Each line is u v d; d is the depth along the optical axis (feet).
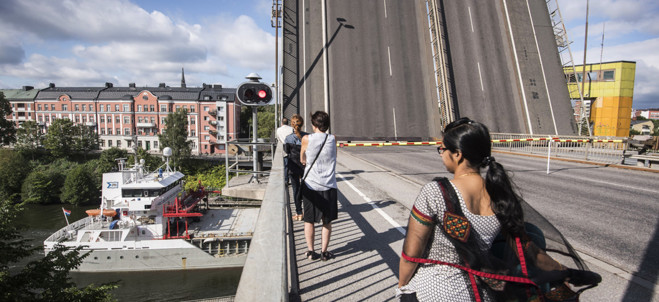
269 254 4.21
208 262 98.63
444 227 4.80
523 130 77.05
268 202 6.77
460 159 5.23
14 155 191.01
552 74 78.13
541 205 22.86
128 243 96.02
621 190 27.96
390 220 18.65
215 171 222.89
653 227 18.01
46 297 33.86
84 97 309.01
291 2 75.87
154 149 307.58
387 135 76.54
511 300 4.82
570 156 52.90
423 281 4.99
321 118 12.73
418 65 77.36
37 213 156.25
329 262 13.12
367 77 76.59
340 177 33.06
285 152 19.58
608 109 118.73
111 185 100.53
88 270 95.04
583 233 17.01
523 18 77.61
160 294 84.53
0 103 265.34
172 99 305.32
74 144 269.85
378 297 10.34
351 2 77.05
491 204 4.89
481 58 78.13
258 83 29.27
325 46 75.87
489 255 4.82
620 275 12.13
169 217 106.32
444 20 78.33
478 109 77.51
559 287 5.00
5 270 34.35
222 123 306.76
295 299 10.35
